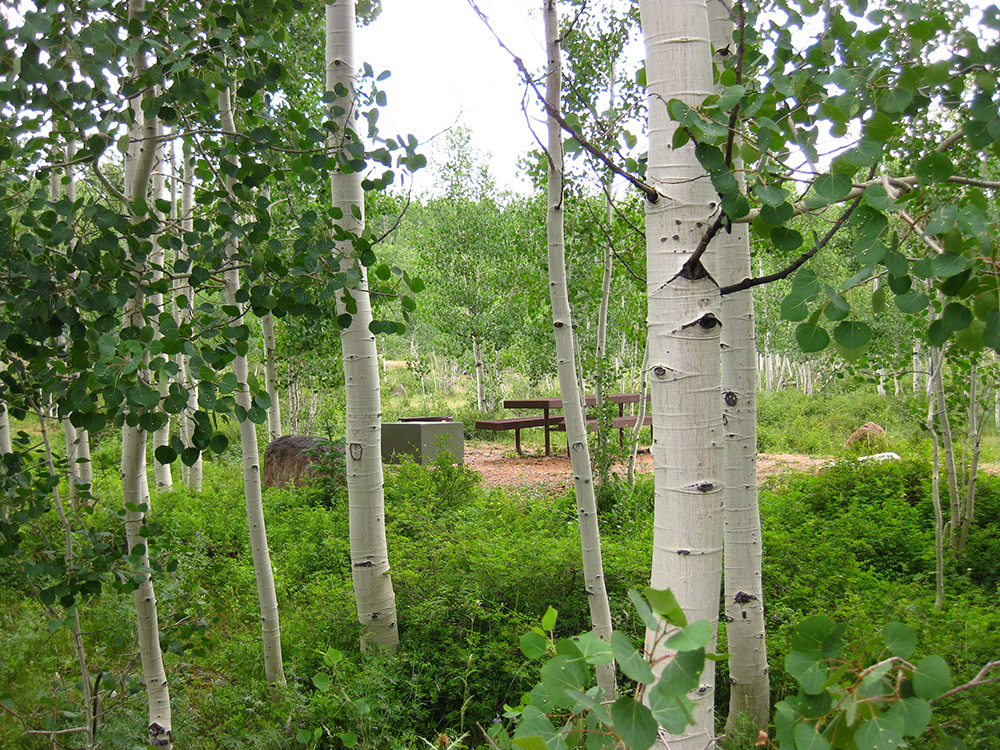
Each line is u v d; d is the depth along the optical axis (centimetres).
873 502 681
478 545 481
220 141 291
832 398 1980
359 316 386
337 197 388
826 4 213
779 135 174
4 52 204
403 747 301
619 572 439
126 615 388
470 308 2120
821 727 104
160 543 452
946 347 559
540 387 2758
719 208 182
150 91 247
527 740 102
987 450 1150
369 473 388
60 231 219
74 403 220
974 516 654
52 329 224
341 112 291
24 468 257
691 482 177
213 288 303
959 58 166
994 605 464
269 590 360
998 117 160
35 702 340
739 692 334
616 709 95
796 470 966
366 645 385
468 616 405
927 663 97
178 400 209
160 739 275
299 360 1177
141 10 248
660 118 184
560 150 319
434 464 812
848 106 148
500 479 1107
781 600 432
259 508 361
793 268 168
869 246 136
